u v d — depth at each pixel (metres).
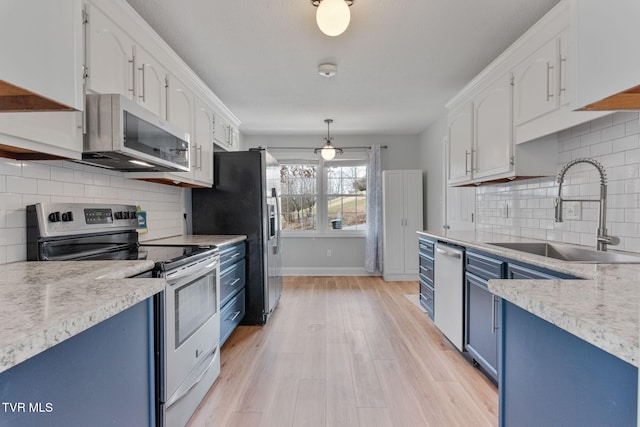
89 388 0.87
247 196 3.15
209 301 2.00
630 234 1.73
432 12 2.04
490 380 2.07
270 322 3.16
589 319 0.64
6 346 0.57
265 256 3.13
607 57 0.87
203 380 1.88
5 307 0.79
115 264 1.38
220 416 1.73
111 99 1.46
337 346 2.60
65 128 1.34
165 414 1.46
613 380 0.62
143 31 1.88
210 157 3.03
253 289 3.12
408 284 4.71
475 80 2.70
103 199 2.07
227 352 2.50
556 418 0.78
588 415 0.68
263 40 2.38
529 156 2.24
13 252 1.46
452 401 1.85
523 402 0.92
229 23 2.16
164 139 1.89
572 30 0.99
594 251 1.80
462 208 3.76
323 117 4.36
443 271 2.64
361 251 5.39
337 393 1.93
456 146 3.13
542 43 1.94
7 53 0.82
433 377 2.11
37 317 0.72
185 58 2.65
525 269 1.62
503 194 2.94
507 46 2.47
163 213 2.79
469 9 2.01
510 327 0.98
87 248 1.76
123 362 1.03
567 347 0.75
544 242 2.20
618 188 1.80
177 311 1.57
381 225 5.23
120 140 1.45
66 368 0.79
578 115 1.70
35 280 1.08
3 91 0.91
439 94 3.50
